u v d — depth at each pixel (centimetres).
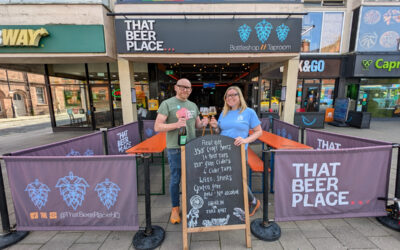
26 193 186
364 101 995
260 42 543
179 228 212
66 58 555
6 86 1717
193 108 216
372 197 203
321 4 888
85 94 837
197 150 181
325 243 184
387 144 204
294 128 369
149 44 535
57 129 845
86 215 189
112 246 186
